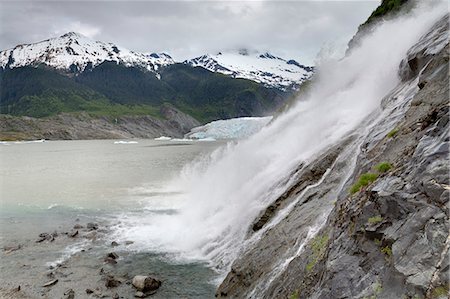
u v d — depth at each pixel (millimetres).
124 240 23156
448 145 8008
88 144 189875
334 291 7992
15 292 16469
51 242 23094
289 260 12664
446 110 9102
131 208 31844
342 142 17953
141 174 56688
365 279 7559
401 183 8406
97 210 31469
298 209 15875
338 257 8734
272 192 19938
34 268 19078
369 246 8047
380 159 11039
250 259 15398
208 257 19938
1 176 57156
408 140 10305
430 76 11609
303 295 9727
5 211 31609
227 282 15641
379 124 14156
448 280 6137
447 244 6531
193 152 116188
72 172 61844
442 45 13430
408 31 21266
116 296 15953
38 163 82188
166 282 17219
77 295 16141
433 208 7191
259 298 12688
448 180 7340
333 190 15086
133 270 18641
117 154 111062
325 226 11750
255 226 18109
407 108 12891
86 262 19781
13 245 22625
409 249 7051
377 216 8281
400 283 6758
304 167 18953
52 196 38344
